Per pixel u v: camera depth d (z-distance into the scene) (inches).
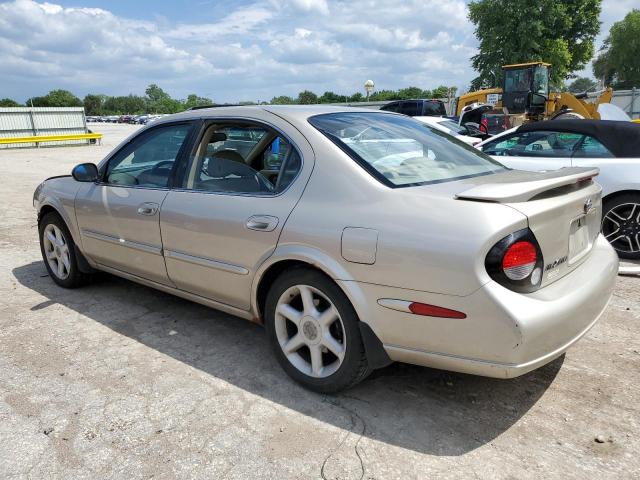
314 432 103.1
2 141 966.4
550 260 98.8
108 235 160.1
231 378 124.4
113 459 96.2
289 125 122.4
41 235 191.9
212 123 138.1
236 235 122.0
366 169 109.4
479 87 1551.4
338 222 105.4
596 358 130.6
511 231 90.6
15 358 135.4
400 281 97.3
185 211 134.3
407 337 99.7
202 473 92.1
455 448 97.9
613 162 212.7
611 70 2571.4
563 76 1513.3
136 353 137.8
